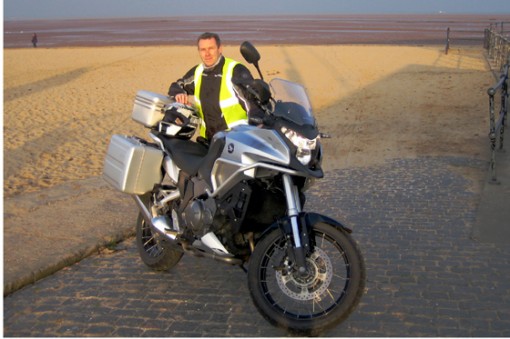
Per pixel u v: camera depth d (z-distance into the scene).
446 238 5.55
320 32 56.94
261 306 3.85
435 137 10.46
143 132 11.71
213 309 4.28
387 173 8.10
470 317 4.03
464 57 24.31
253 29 67.62
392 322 3.99
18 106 14.75
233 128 4.09
